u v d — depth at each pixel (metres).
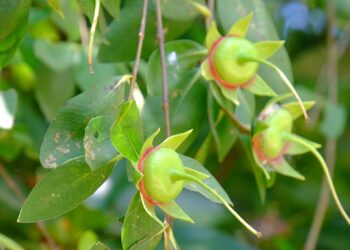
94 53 0.68
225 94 0.53
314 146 0.54
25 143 0.75
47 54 0.67
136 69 0.49
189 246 0.84
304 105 0.55
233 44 0.52
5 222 0.77
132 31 0.57
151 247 0.45
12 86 0.78
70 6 0.68
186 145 0.55
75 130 0.47
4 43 0.52
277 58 0.58
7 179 0.69
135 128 0.44
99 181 0.46
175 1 0.57
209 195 0.46
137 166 0.44
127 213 0.44
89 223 0.79
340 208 0.50
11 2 0.51
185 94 0.54
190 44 0.55
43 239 0.78
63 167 0.45
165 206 0.45
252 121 0.55
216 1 0.60
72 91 0.69
